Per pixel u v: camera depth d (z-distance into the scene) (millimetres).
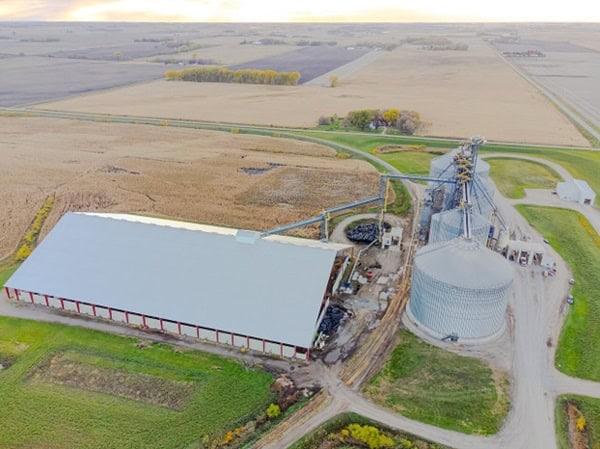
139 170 79250
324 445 29953
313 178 75562
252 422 31219
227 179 75188
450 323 38406
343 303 43625
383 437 29891
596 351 37938
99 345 38125
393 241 53719
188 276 40688
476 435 30500
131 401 32938
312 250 41531
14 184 72875
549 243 55031
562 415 32062
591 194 65562
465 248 40500
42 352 37312
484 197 54312
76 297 40844
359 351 37719
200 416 31781
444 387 34250
